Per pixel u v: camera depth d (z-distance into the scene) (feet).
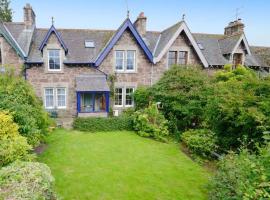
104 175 27.71
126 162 32.09
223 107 29.84
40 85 57.06
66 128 49.55
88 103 60.75
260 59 73.77
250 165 17.78
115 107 61.46
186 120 45.68
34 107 36.27
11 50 54.49
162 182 26.63
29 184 15.88
